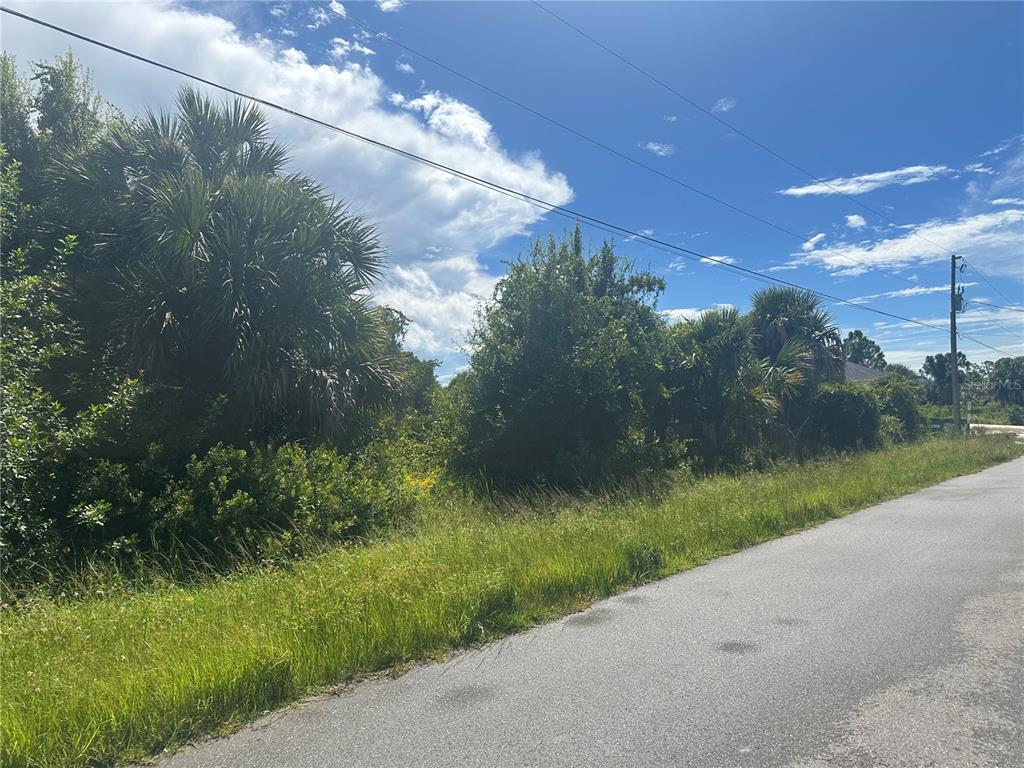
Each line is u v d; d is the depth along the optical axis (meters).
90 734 3.44
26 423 6.93
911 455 20.81
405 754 3.36
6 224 9.27
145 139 11.06
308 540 7.82
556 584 6.15
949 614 5.41
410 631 4.82
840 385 24.94
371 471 9.99
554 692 4.07
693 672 4.33
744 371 18.61
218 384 9.62
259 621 4.90
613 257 17.58
